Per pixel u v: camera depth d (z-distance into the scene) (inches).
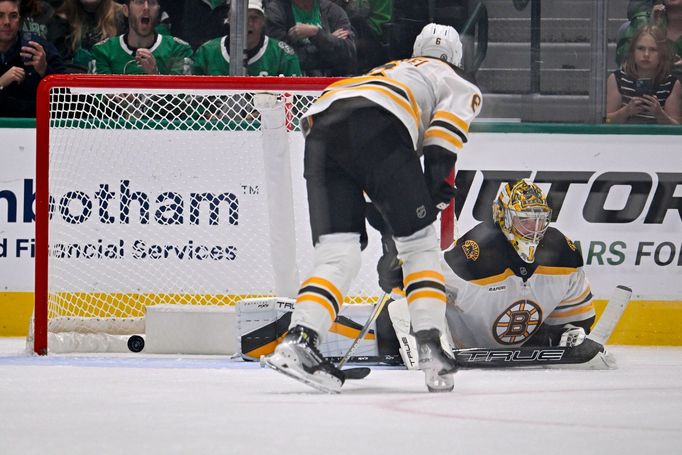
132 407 316.5
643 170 742.5
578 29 768.3
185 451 230.2
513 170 738.2
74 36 822.5
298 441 245.8
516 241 500.4
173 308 602.2
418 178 376.5
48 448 234.1
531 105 775.7
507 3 779.4
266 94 561.9
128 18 818.2
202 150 704.4
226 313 593.3
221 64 813.2
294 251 569.9
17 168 749.3
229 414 298.7
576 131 739.4
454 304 512.1
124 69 821.9
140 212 703.1
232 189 704.4
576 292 521.3
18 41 799.1
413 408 318.7
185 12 815.7
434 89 392.5
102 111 701.3
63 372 456.1
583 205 742.5
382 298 423.5
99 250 701.3
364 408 317.1
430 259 382.6
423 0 819.4
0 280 752.3
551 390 385.4
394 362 500.4
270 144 562.3
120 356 581.6
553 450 234.1
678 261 745.0
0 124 748.0
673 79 776.3
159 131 703.1
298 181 661.3
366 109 371.2
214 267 705.6
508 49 779.4
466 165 737.6
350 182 378.0
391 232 386.0
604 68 754.2
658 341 742.5
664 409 322.0
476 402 338.6
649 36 772.6
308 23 817.5
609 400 348.8
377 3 828.6
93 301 701.3
